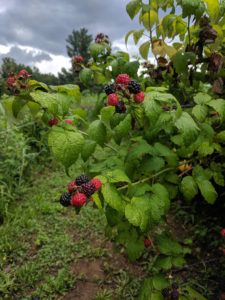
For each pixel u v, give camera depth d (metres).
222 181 0.36
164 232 0.33
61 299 0.43
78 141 0.23
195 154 0.38
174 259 0.31
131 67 0.36
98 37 0.42
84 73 0.39
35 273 0.47
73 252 0.52
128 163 0.31
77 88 0.26
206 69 0.38
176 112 0.25
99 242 0.54
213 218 0.55
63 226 0.59
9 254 0.52
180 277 0.44
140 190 0.28
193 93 0.43
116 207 0.24
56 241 0.54
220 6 0.36
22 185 0.75
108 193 0.24
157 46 0.40
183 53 0.38
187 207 0.59
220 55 0.36
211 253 0.49
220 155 0.38
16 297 0.43
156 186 0.28
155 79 0.43
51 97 0.22
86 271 0.48
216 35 0.35
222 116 0.29
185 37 0.40
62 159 0.22
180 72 0.37
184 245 0.51
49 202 0.67
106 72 0.40
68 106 0.24
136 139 0.32
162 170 0.33
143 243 0.32
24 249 0.53
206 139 0.33
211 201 0.32
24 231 0.57
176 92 0.43
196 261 0.47
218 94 0.41
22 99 0.24
